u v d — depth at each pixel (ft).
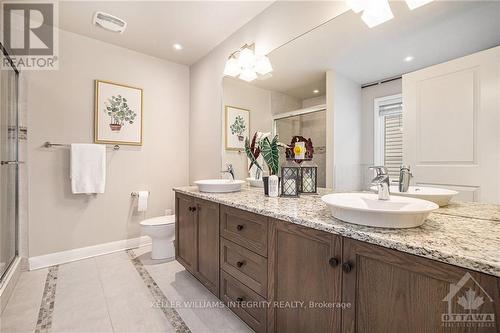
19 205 6.81
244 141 7.50
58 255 7.39
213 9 6.49
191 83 10.12
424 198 3.95
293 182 5.40
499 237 2.51
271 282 3.86
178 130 9.99
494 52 3.29
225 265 4.98
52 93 7.30
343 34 4.95
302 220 3.29
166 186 9.66
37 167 7.08
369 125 4.64
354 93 4.83
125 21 7.00
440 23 3.78
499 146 3.23
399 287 2.41
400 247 2.33
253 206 4.24
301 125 5.93
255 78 7.06
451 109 3.67
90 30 7.50
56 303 5.28
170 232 7.80
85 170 7.54
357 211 2.84
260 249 4.09
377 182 3.85
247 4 6.32
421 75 3.97
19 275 6.46
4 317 4.79
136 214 8.93
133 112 8.77
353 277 2.76
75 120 7.66
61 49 7.43
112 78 8.36
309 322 3.29
